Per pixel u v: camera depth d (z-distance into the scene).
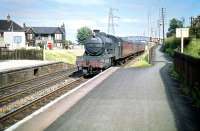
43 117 10.65
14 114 12.94
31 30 91.88
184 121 9.89
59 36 96.50
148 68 27.69
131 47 41.97
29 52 44.69
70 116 10.74
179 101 12.98
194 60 13.60
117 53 31.14
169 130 8.98
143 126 9.41
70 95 14.57
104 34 28.80
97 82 18.83
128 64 34.16
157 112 11.09
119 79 20.12
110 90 15.90
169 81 19.11
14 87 21.64
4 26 75.25
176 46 49.28
